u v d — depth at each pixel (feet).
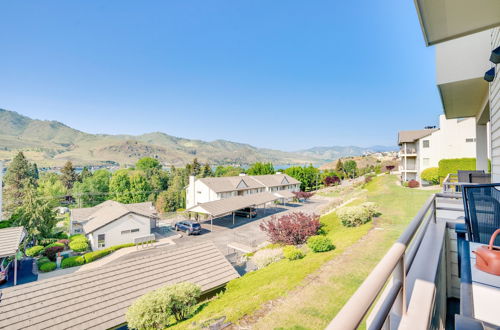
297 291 13.20
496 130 15.11
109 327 21.99
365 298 2.03
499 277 4.75
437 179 72.38
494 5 7.19
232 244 51.19
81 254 58.70
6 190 139.13
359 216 29.45
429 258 6.66
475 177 21.80
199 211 73.72
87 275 26.58
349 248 18.58
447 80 17.02
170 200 113.09
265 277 24.18
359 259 15.53
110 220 62.59
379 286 2.27
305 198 122.42
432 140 83.97
